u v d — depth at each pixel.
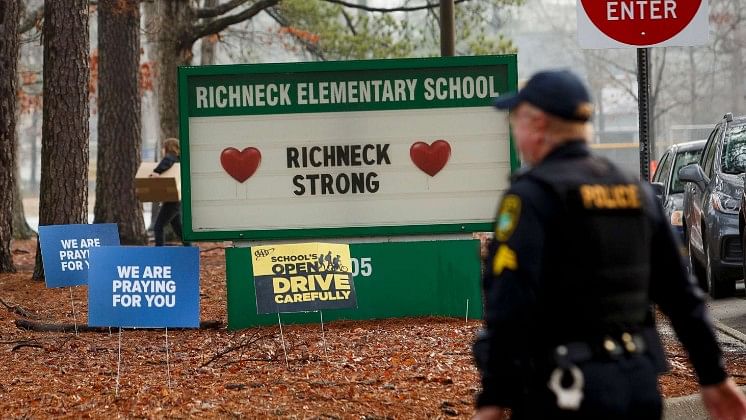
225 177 21.42
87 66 31.16
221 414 13.57
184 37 49.06
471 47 55.59
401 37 58.53
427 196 21.53
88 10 31.39
